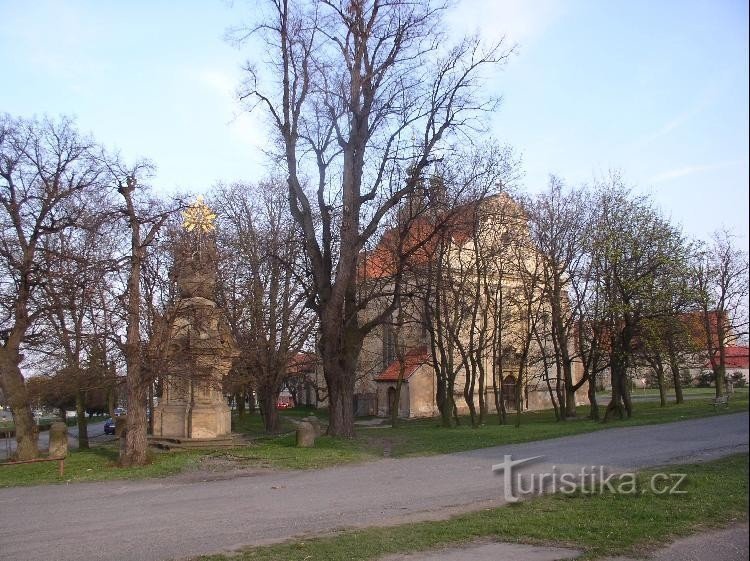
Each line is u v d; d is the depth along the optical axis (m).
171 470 19.98
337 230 29.17
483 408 41.75
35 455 26.33
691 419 31.69
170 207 30.02
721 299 45.03
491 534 10.39
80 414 33.12
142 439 21.80
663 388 47.53
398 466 19.78
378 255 36.38
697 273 38.66
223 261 36.97
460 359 52.78
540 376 47.41
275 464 20.80
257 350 37.59
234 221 40.75
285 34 28.08
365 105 27.58
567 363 41.84
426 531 10.73
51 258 26.08
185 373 24.88
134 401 21.84
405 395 55.12
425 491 15.08
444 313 41.56
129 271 25.00
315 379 67.12
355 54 27.80
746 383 33.66
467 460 20.64
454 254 45.31
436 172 35.53
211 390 28.03
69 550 10.30
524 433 29.08
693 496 12.55
